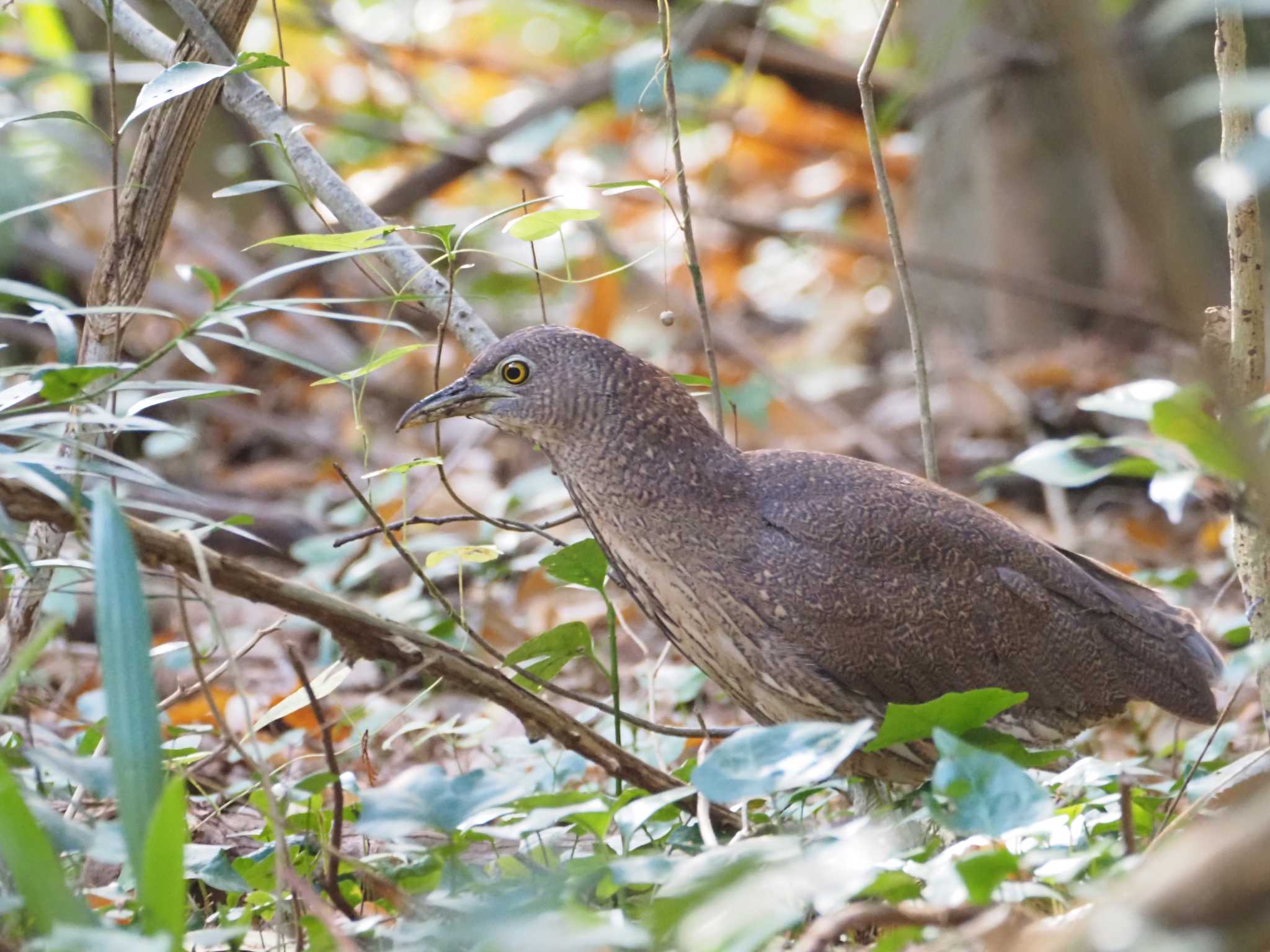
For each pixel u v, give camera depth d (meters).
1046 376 18.83
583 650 8.80
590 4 22.56
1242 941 4.25
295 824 7.92
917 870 6.51
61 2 18.11
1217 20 7.34
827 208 21.89
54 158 19.05
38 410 8.70
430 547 13.10
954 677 9.64
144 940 5.10
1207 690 10.35
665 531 9.59
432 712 12.70
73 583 7.22
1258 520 7.10
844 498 9.72
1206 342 4.84
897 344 22.72
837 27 28.84
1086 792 8.32
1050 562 10.02
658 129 22.12
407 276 10.23
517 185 27.66
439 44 31.09
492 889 6.43
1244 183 4.43
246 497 17.94
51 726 10.94
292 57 27.23
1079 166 20.50
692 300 23.30
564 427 9.62
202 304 20.30
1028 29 19.39
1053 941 5.05
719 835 8.34
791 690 9.61
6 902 5.71
